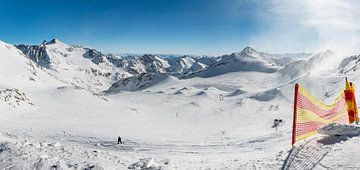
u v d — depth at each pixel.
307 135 15.91
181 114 162.38
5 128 76.75
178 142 56.62
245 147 35.41
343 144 13.62
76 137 65.31
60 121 105.69
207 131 100.06
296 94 14.90
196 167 15.36
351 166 11.30
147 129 100.69
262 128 93.12
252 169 13.12
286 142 29.27
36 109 124.88
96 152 16.78
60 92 162.88
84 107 144.38
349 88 18.75
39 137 61.59
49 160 12.80
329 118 18.17
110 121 115.81
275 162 13.49
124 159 16.27
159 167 14.05
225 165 15.32
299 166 12.45
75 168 12.54
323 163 12.11
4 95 122.06
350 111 18.62
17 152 13.27
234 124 127.56
